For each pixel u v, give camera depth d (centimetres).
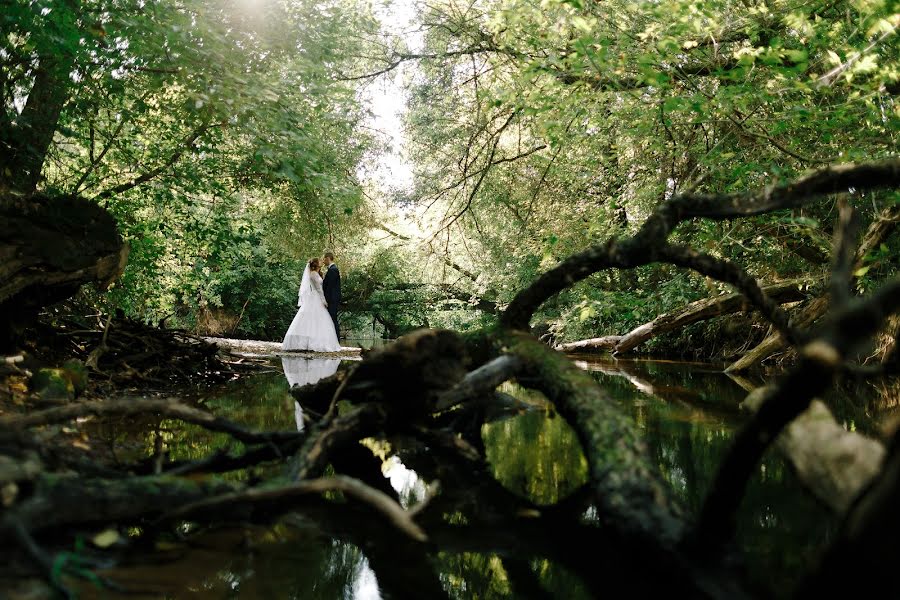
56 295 518
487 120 1206
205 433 407
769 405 151
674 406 559
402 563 213
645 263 379
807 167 698
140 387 598
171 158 806
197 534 231
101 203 795
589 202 1163
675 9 561
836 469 214
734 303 959
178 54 580
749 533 232
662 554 184
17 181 537
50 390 401
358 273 2716
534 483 320
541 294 412
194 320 2031
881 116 570
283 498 261
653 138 781
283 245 1524
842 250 154
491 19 745
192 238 943
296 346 1334
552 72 698
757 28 620
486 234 1559
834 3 580
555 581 198
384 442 415
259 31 699
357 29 1120
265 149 674
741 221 768
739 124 656
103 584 178
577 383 305
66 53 517
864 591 112
